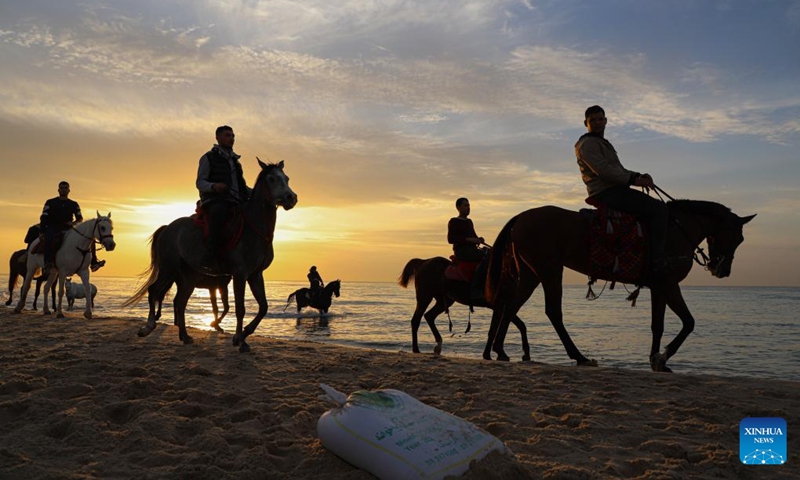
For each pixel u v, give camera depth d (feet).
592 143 22.09
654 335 22.85
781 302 282.77
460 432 9.49
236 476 9.74
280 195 24.06
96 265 43.96
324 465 10.21
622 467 10.53
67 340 27.27
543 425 13.23
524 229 23.07
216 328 36.37
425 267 33.58
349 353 24.38
